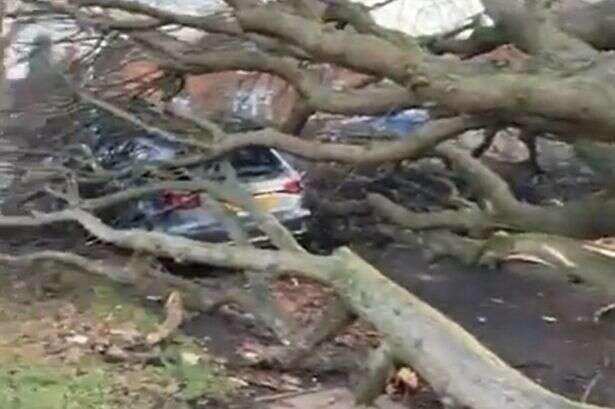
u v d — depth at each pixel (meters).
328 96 6.74
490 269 15.59
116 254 13.96
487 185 8.28
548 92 4.66
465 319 13.46
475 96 4.78
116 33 11.97
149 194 12.76
